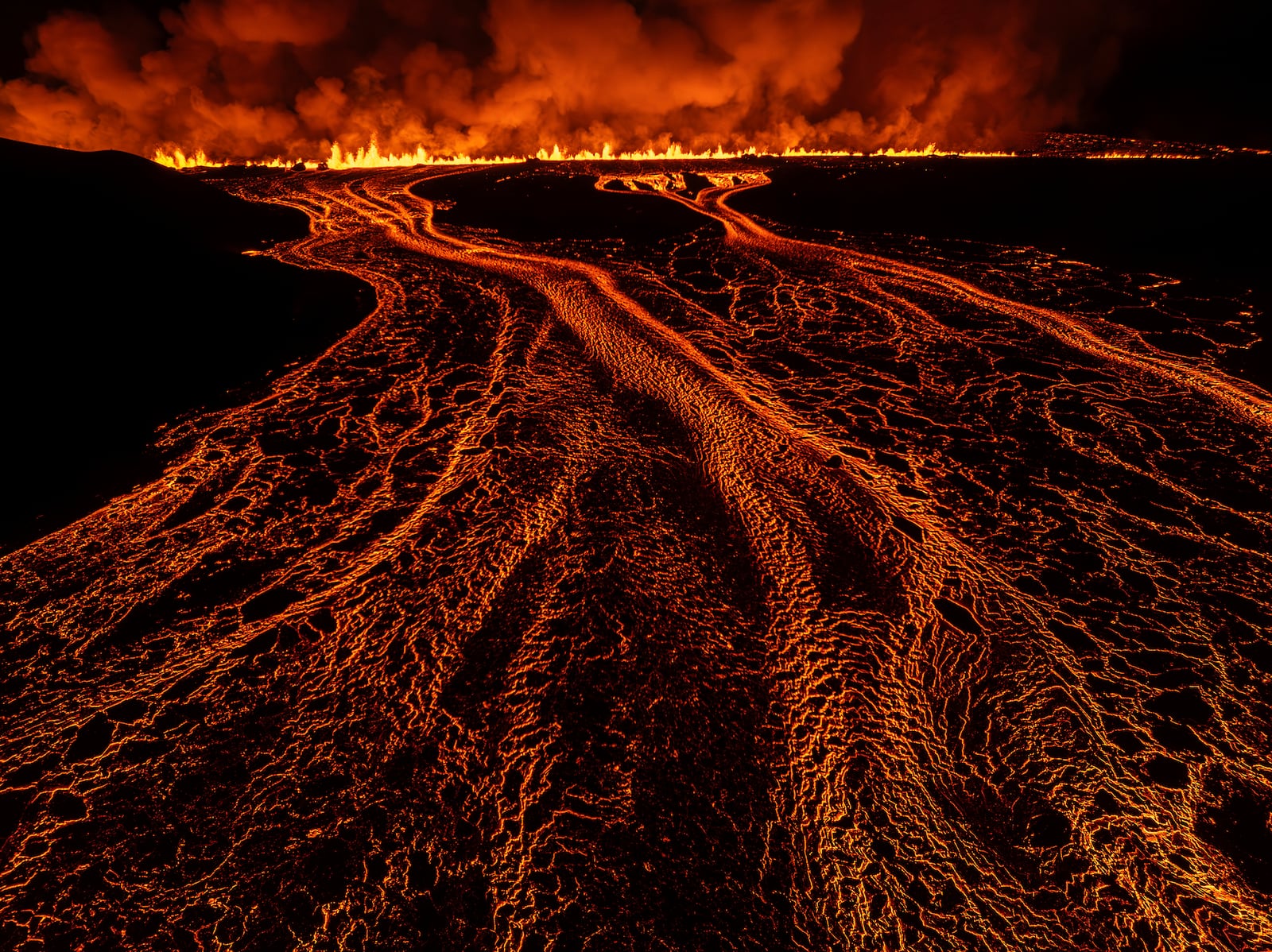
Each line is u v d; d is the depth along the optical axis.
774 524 186.62
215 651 141.88
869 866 109.31
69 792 114.94
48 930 98.44
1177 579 171.00
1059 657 147.50
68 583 157.50
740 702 135.25
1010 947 99.94
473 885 104.38
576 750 124.19
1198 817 117.00
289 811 113.12
